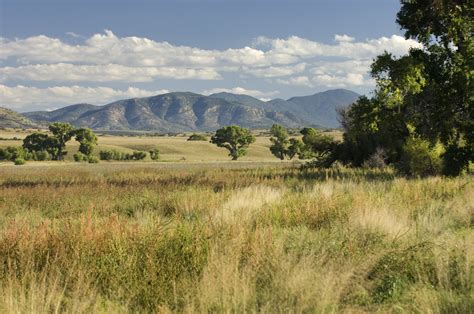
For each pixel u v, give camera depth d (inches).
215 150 7322.8
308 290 214.1
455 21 983.0
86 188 824.3
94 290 225.5
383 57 1029.2
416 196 551.2
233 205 483.5
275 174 1182.9
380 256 278.5
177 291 229.5
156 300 218.1
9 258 251.3
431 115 1028.5
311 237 342.3
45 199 670.5
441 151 973.2
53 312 202.2
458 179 783.1
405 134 1120.8
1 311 193.5
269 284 238.4
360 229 350.6
